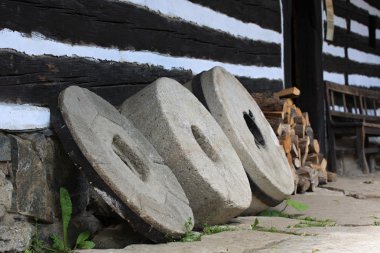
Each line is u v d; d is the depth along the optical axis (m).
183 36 5.82
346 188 7.02
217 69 5.30
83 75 4.57
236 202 4.33
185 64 5.83
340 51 10.08
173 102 4.52
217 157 4.54
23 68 4.09
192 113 4.63
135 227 3.76
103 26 4.79
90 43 4.66
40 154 4.03
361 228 4.48
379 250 3.71
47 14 4.30
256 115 5.69
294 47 9.25
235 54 6.82
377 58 11.63
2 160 3.88
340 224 4.80
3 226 3.77
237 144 4.88
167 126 4.32
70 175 4.21
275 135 6.00
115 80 4.88
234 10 6.87
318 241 3.95
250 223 4.66
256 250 3.75
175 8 5.73
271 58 7.71
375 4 11.66
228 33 6.70
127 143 4.13
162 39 5.50
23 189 3.91
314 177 6.86
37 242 3.90
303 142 6.94
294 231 4.33
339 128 9.10
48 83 4.26
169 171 4.26
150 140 4.34
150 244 3.82
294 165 6.70
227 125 4.91
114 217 4.31
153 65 5.35
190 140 4.37
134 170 4.06
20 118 4.01
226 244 3.87
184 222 4.00
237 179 4.56
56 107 3.91
